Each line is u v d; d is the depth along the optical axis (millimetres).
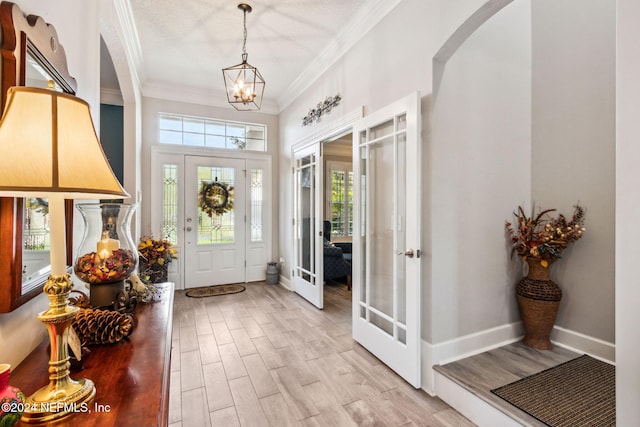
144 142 4309
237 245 4961
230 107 4852
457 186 2295
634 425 1110
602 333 2330
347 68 3129
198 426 1780
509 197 2605
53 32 1197
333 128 3375
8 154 685
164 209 4461
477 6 1787
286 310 3732
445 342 2244
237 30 2988
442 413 1929
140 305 1493
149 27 2928
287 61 3635
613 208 2287
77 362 927
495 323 2527
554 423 1589
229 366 2428
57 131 732
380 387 2176
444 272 2236
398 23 2432
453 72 2260
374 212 2725
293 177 4543
